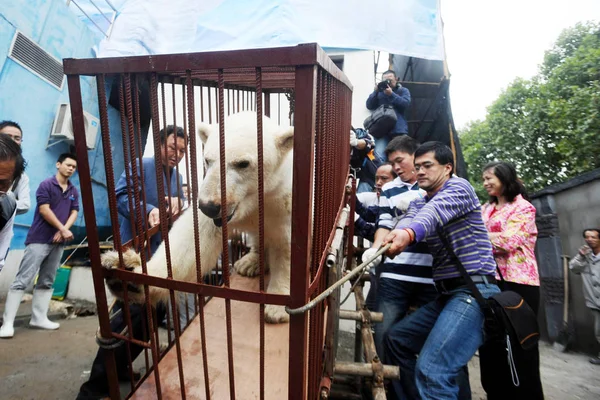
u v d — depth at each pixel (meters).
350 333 5.32
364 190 4.46
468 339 2.18
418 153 2.52
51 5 5.54
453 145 5.96
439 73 6.57
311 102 0.94
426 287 3.10
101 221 6.56
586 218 5.71
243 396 1.37
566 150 7.60
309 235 1.01
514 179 3.64
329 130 1.35
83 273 5.44
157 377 1.31
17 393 2.96
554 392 4.07
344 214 2.52
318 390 1.43
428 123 6.53
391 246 1.75
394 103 5.33
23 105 5.12
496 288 2.31
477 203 2.33
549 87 8.30
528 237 3.46
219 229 1.78
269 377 1.49
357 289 2.80
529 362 2.61
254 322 1.95
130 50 6.11
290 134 1.85
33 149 5.35
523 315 2.17
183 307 3.23
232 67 0.99
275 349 1.69
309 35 5.44
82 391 2.35
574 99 7.41
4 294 5.09
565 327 5.79
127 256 1.41
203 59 1.02
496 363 2.79
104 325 1.42
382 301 3.22
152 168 2.80
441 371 2.13
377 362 1.84
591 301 4.99
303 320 1.05
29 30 5.15
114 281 1.40
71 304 5.19
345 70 5.88
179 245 1.66
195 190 1.12
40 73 5.36
